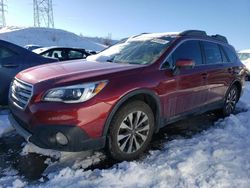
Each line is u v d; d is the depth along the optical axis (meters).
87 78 3.23
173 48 4.19
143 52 4.23
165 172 3.27
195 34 4.82
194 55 4.59
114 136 3.38
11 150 3.80
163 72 3.87
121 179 3.10
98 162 3.52
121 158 3.54
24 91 3.44
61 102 3.07
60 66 3.86
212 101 5.12
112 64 3.89
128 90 3.37
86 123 3.09
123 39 5.12
